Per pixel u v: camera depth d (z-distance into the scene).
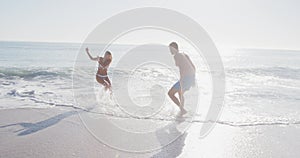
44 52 41.09
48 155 3.02
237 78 13.38
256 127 4.52
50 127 4.14
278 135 4.11
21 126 4.12
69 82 9.42
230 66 24.56
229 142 3.74
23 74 11.17
